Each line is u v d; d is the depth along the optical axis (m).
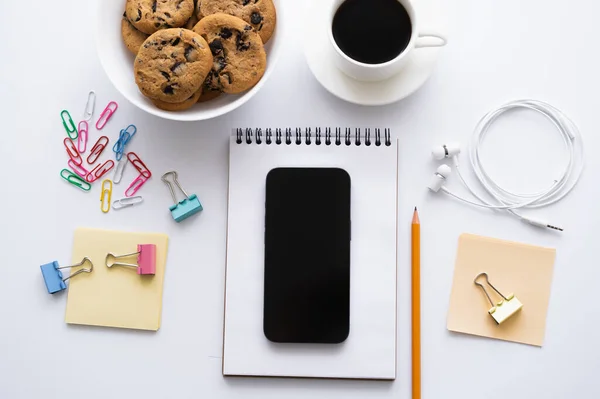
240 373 0.94
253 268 0.95
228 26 0.84
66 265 0.96
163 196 0.96
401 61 0.86
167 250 0.96
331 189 0.95
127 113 0.97
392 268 0.95
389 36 0.88
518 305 0.93
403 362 0.95
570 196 0.97
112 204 0.96
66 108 0.97
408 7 0.86
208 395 0.95
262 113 0.97
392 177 0.95
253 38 0.85
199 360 0.95
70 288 0.95
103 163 0.97
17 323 0.96
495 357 0.95
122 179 0.97
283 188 0.95
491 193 0.96
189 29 0.88
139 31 0.87
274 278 0.94
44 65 0.98
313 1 0.93
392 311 0.94
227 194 0.96
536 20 0.98
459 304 0.95
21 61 0.98
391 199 0.95
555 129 0.97
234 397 0.95
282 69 0.97
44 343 0.96
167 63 0.82
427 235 0.96
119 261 0.96
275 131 0.96
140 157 0.97
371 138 0.96
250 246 0.95
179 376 0.95
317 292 0.94
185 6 0.86
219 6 0.87
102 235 0.96
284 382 0.95
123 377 0.95
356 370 0.94
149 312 0.95
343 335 0.94
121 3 0.88
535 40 0.98
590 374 0.95
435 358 0.95
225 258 0.96
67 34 0.98
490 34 0.98
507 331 0.95
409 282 0.96
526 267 0.96
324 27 0.93
